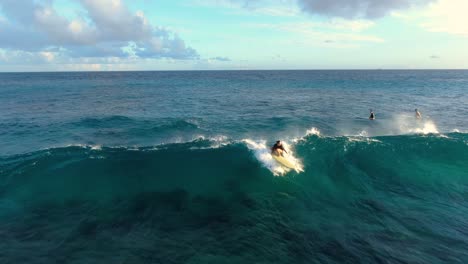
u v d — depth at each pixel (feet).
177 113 95.09
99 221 30.45
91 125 76.74
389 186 37.91
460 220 29.78
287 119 84.12
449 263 23.56
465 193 35.63
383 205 33.09
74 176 41.06
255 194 36.24
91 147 51.96
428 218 30.25
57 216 31.50
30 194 36.32
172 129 72.02
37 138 64.23
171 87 210.38
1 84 237.25
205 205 33.63
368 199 34.60
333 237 27.25
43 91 174.40
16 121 81.61
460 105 111.04
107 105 113.80
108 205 33.71
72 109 103.45
